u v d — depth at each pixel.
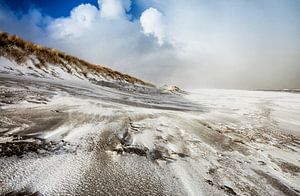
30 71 14.11
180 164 3.83
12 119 4.62
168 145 4.63
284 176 4.12
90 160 3.41
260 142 6.37
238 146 5.55
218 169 3.91
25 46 16.08
